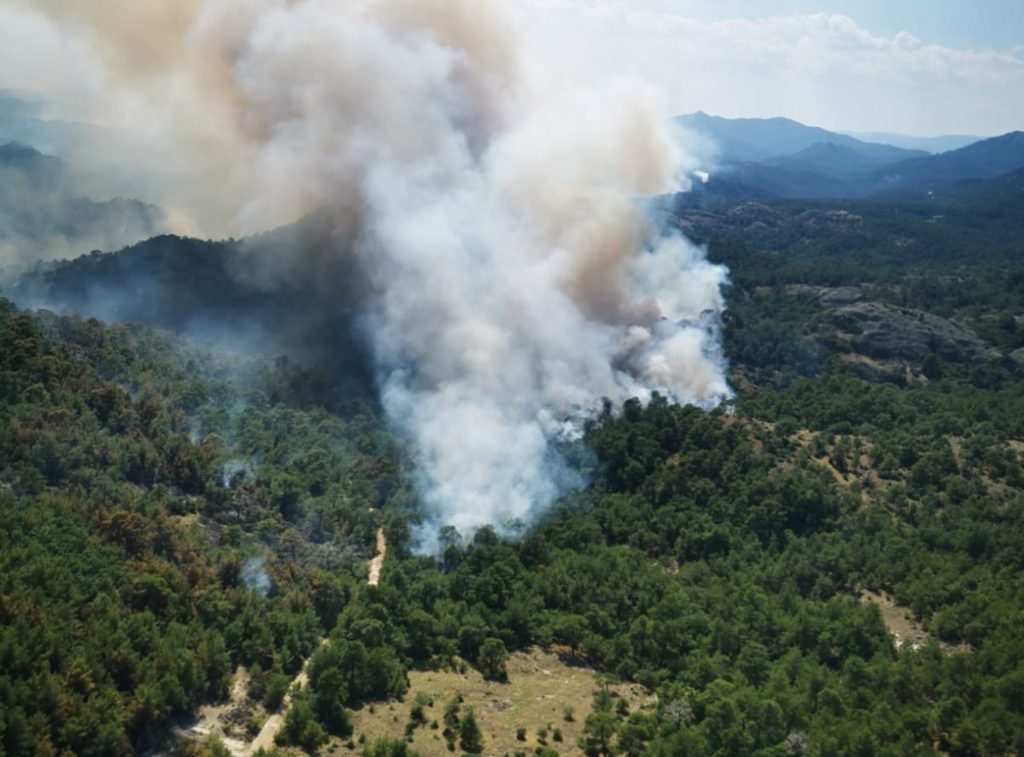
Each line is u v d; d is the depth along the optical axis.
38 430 84.69
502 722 66.12
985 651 67.69
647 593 85.56
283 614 73.31
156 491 86.69
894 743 58.06
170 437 97.62
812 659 72.00
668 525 102.75
